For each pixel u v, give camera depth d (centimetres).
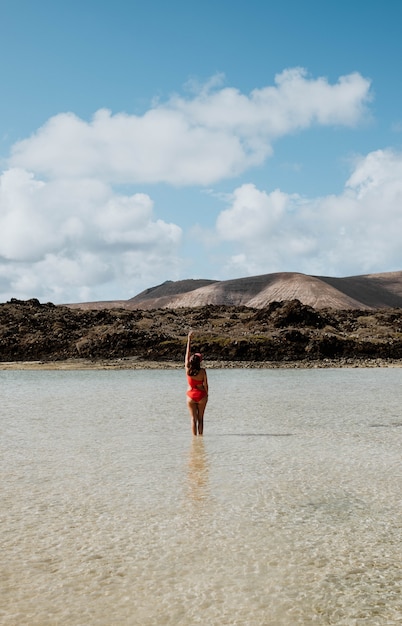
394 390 3072
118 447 1502
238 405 2400
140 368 4997
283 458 1370
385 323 7238
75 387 3372
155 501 1033
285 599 674
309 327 6431
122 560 779
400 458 1371
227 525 911
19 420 1998
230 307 8600
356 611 648
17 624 618
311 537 861
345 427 1816
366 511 979
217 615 639
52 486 1129
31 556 790
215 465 1301
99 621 625
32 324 6231
